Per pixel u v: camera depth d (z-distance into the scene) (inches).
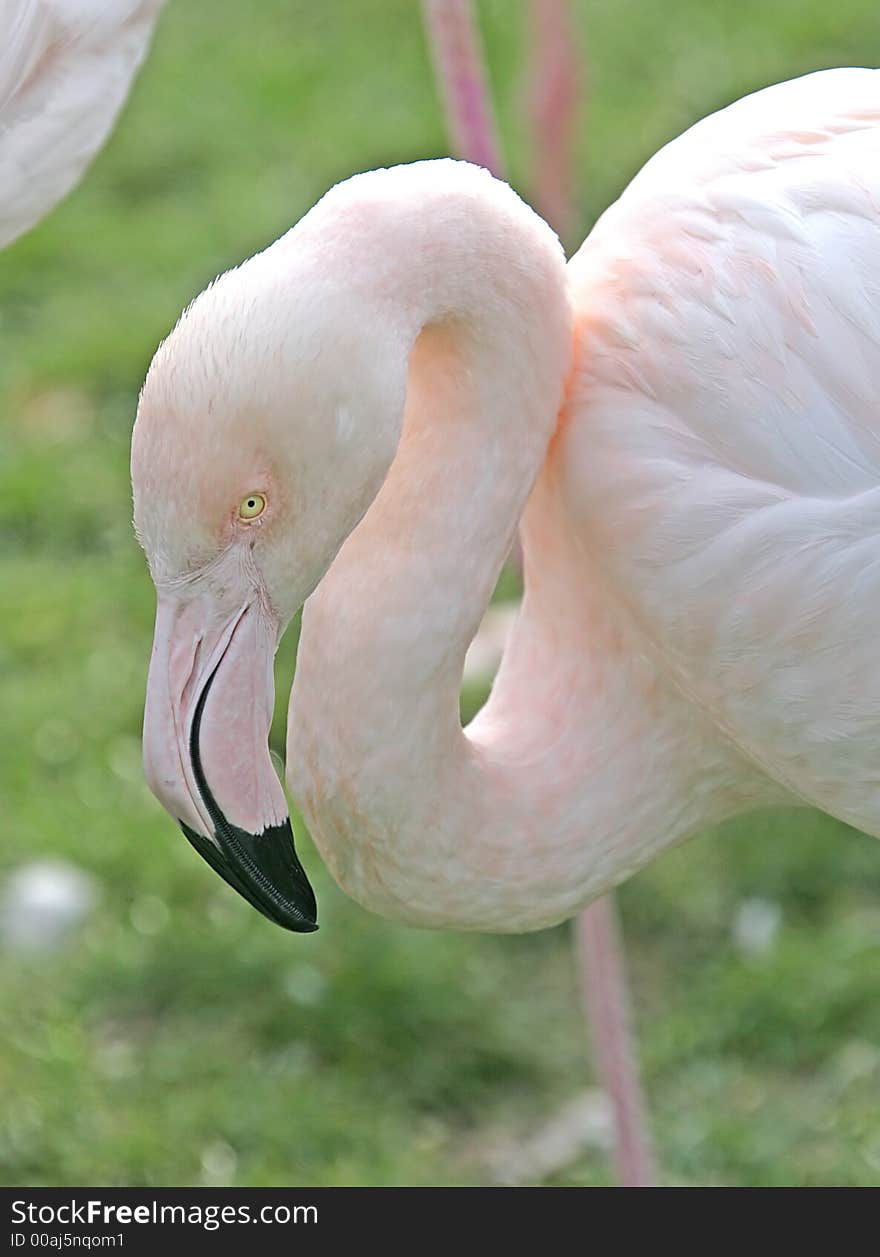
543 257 142.3
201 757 135.8
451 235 137.3
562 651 158.2
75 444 340.5
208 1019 235.8
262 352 130.6
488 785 152.4
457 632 145.6
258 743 137.4
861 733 148.4
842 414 139.7
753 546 142.6
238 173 414.9
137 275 384.5
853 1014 230.1
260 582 136.8
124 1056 231.5
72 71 185.2
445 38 209.0
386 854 150.6
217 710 136.0
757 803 167.8
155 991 238.8
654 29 449.7
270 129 429.7
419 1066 228.4
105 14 183.9
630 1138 197.9
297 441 132.3
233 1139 220.8
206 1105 224.1
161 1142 219.6
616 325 146.4
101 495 328.2
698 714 156.8
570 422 148.7
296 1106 223.6
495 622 281.9
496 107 410.0
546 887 156.1
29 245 393.1
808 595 142.5
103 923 247.9
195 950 242.1
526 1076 228.5
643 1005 235.9
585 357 148.1
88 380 356.8
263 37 469.1
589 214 380.5
